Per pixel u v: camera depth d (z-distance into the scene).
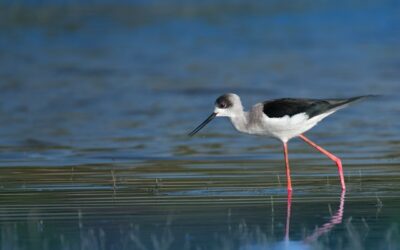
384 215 11.89
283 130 13.85
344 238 10.88
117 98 24.61
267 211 12.20
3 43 35.53
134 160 16.38
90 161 16.34
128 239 10.90
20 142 18.72
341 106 13.72
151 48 34.22
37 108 23.25
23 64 30.98
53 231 11.28
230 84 26.70
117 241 10.84
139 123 21.03
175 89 26.02
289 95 24.77
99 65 30.64
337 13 41.19
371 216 11.85
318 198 12.96
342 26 38.53
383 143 17.88
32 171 15.37
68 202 12.83
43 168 15.66
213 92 25.52
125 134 19.56
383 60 30.58
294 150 17.20
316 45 34.38
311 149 17.30
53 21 40.12
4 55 32.94
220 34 37.22
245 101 24.16
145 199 12.99
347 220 11.68
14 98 24.80
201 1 45.28
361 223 11.51
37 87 26.53
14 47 34.72
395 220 11.62
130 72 29.20
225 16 41.38
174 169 15.42
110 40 36.12
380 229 11.22
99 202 12.83
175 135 19.28
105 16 41.41
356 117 21.20
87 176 14.84
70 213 12.17
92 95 25.11
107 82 27.31
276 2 44.56
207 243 10.71
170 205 12.61
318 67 29.61
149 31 38.06
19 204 12.74
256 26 39.06
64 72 29.25
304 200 12.85
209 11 42.53
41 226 11.54
